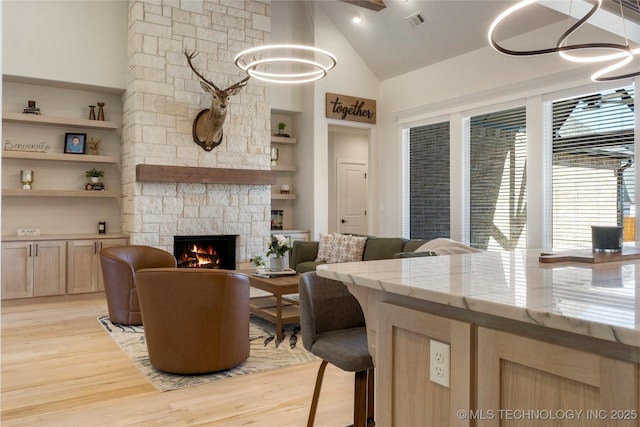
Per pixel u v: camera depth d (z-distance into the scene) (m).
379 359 1.36
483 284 1.19
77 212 6.21
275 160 7.63
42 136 5.95
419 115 7.14
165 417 2.57
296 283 4.19
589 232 5.07
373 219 7.91
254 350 3.80
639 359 0.79
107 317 4.89
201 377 3.19
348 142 9.16
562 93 5.34
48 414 2.61
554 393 0.92
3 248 5.29
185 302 3.12
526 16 5.46
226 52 6.54
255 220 6.79
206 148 6.33
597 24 4.38
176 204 6.13
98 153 6.20
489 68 6.11
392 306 1.31
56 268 5.59
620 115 4.82
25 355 3.65
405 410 1.27
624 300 0.98
